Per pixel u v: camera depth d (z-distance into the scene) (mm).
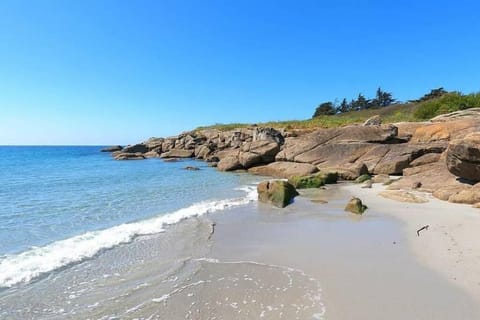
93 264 8328
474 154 14922
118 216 13836
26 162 49719
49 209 15094
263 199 16359
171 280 7289
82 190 20844
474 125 25203
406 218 12258
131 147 66062
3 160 55250
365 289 6645
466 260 7887
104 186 22688
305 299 6285
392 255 8555
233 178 27594
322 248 9312
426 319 5492
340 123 54094
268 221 12570
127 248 9555
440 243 9219
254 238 10430
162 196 18688
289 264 8148
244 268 7938
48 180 26094
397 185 19141
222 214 13812
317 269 7781
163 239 10391
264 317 5664
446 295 6277
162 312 5934
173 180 26281
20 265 8219
